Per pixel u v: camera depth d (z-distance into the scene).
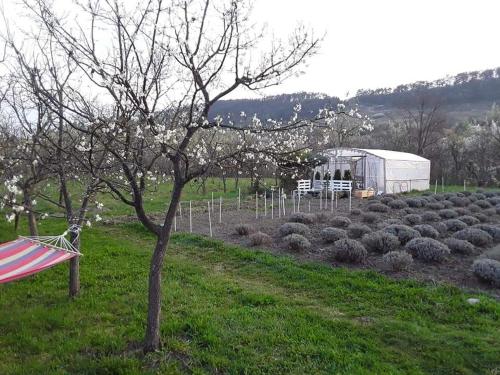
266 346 5.89
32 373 5.19
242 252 11.30
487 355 5.74
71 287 8.04
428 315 7.23
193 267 10.12
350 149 28.81
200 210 19.73
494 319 7.01
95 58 5.37
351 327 6.61
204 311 7.10
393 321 6.84
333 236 11.94
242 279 9.41
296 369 5.33
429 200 21.20
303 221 15.13
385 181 27.47
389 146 46.72
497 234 12.57
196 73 5.40
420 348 5.98
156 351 5.62
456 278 8.94
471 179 38.75
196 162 6.68
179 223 16.17
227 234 13.88
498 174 37.84
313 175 28.75
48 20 5.76
